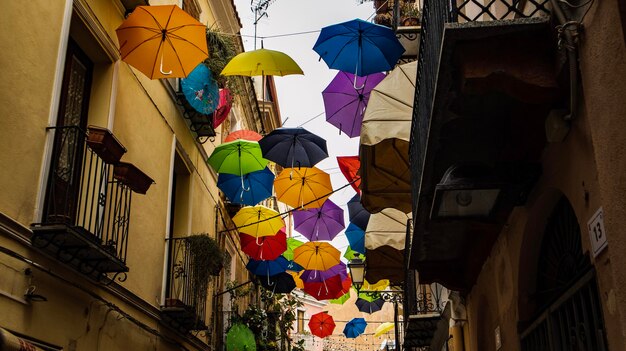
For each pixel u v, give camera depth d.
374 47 9.45
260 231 14.82
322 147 12.50
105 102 8.55
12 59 6.17
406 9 12.29
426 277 8.85
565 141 4.86
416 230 7.55
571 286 5.09
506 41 4.68
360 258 18.45
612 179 3.78
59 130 7.48
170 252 11.20
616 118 3.71
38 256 6.46
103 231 7.84
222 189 14.46
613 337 4.04
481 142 5.76
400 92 8.70
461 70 4.77
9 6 6.15
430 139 5.75
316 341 39.31
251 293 20.53
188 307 10.48
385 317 44.19
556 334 5.58
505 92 4.74
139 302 9.41
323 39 9.44
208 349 13.76
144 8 8.17
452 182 5.68
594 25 3.96
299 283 20.73
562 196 5.52
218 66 11.88
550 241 6.06
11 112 6.11
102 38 8.39
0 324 5.72
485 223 6.96
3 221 5.84
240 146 13.04
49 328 6.60
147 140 10.10
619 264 3.72
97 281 7.73
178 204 12.81
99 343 7.90
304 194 13.79
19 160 6.20
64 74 7.86
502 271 7.13
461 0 8.27
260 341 17.81
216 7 16.33
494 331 7.82
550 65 4.64
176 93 11.75
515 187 5.65
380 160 9.70
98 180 8.04
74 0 7.59
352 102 11.21
